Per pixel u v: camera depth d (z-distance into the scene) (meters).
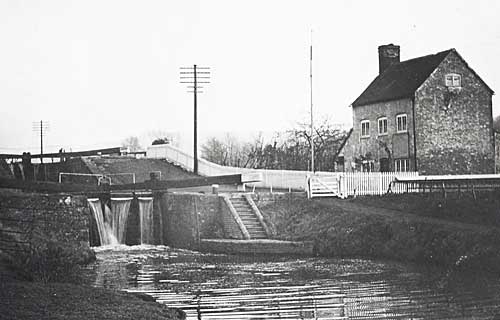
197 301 22.75
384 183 45.84
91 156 60.09
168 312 19.48
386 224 34.22
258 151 96.56
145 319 18.20
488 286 24.17
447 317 19.55
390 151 55.59
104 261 34.62
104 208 41.41
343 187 44.50
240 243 37.84
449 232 30.12
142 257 36.31
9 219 31.50
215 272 29.95
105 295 21.52
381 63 62.12
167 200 43.09
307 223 39.34
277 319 19.77
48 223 33.00
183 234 41.31
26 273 26.44
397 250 32.28
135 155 66.81
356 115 59.88
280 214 41.62
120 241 42.06
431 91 53.53
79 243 34.72
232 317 20.08
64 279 27.17
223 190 50.28
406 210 38.34
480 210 34.69
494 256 26.66
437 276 26.81
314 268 30.55
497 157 57.06
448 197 38.53
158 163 61.78
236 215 40.84
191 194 41.56
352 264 31.34
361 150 59.25
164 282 27.12
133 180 54.28
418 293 23.31
